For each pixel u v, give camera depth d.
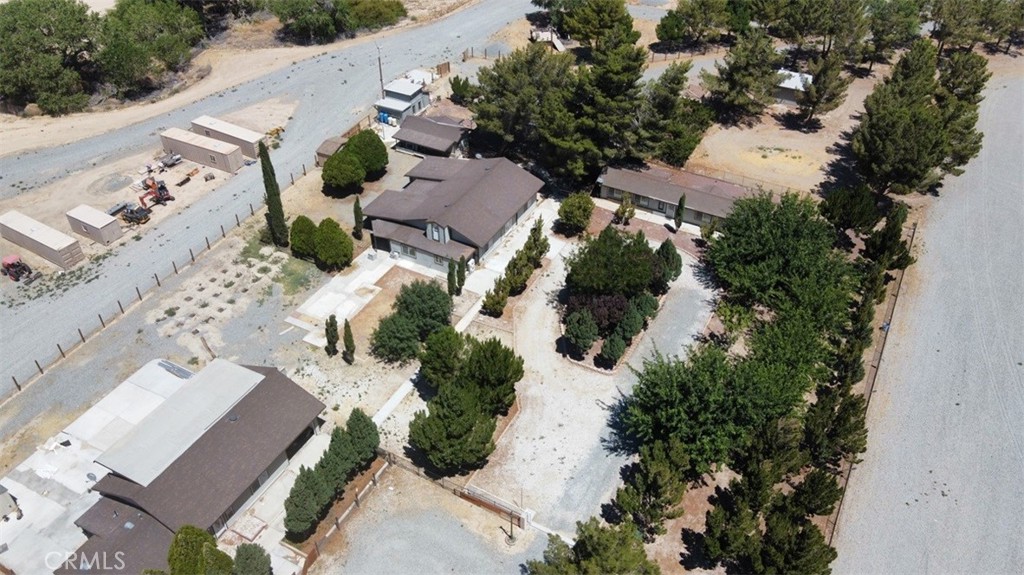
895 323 62.56
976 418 54.06
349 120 91.25
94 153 86.12
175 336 60.72
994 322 62.41
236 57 108.56
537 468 50.59
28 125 93.06
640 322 58.88
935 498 48.59
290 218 74.19
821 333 57.09
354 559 45.16
